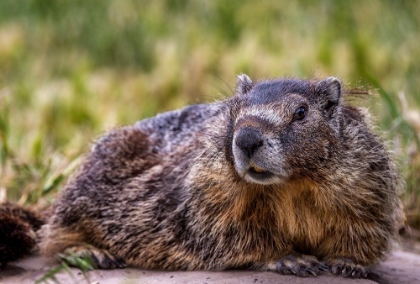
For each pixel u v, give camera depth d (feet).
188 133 36.65
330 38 66.33
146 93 62.95
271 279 30.71
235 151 29.43
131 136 37.06
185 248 33.09
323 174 30.71
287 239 31.99
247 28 73.61
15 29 75.41
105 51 74.69
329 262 31.99
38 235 37.32
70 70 71.82
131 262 34.63
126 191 35.40
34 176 43.24
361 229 31.58
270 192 31.01
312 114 30.86
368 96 38.50
